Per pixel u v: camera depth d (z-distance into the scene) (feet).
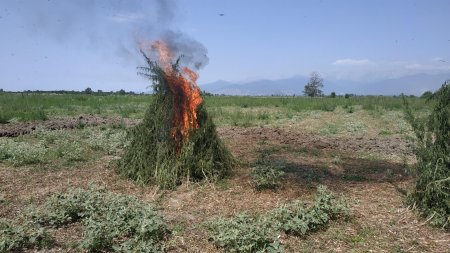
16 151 29.35
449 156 19.04
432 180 18.98
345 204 19.22
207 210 20.02
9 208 19.47
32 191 22.03
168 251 15.61
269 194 21.99
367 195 22.13
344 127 53.62
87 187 22.80
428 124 20.52
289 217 17.69
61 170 26.68
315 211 18.17
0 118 51.01
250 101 100.32
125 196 19.84
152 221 16.16
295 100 108.27
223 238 15.52
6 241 14.90
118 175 25.31
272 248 15.21
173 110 24.68
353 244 16.34
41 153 30.19
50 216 17.69
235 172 25.89
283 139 40.37
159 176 23.35
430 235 17.33
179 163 23.86
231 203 20.80
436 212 18.43
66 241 16.16
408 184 24.17
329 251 15.71
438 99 20.42
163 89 25.05
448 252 15.79
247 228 15.81
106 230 15.64
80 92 192.03
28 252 15.14
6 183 23.40
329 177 25.62
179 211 19.94
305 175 25.45
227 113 65.62
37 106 76.28
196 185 23.45
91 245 15.26
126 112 67.67
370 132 50.03
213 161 24.89
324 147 36.60
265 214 18.72
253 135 42.65
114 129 46.52
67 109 75.66
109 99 105.09
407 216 19.17
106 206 18.49
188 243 16.30
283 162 27.99
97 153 32.50
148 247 14.96
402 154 34.04
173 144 24.43
